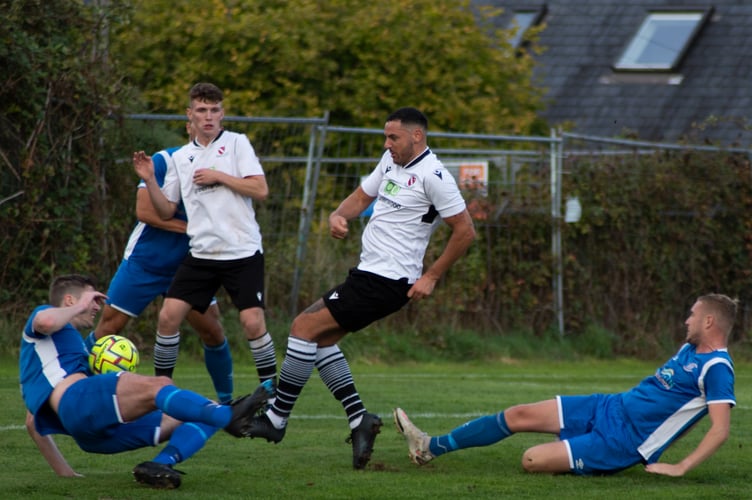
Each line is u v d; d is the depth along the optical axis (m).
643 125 81.31
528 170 52.78
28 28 43.16
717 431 20.81
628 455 21.31
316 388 37.03
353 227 50.91
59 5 43.69
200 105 26.78
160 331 27.14
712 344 21.05
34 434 20.92
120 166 44.72
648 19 89.38
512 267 52.19
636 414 21.34
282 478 21.30
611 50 87.56
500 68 67.69
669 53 86.38
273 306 48.38
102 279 44.22
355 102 61.28
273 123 49.03
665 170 55.66
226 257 26.72
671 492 20.11
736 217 57.22
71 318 19.98
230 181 26.44
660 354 54.06
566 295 53.38
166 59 61.09
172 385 19.22
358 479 21.25
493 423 22.16
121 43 59.53
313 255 49.44
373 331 49.66
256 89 60.59
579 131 81.94
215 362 29.17
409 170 22.98
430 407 33.09
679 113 81.62
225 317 47.59
